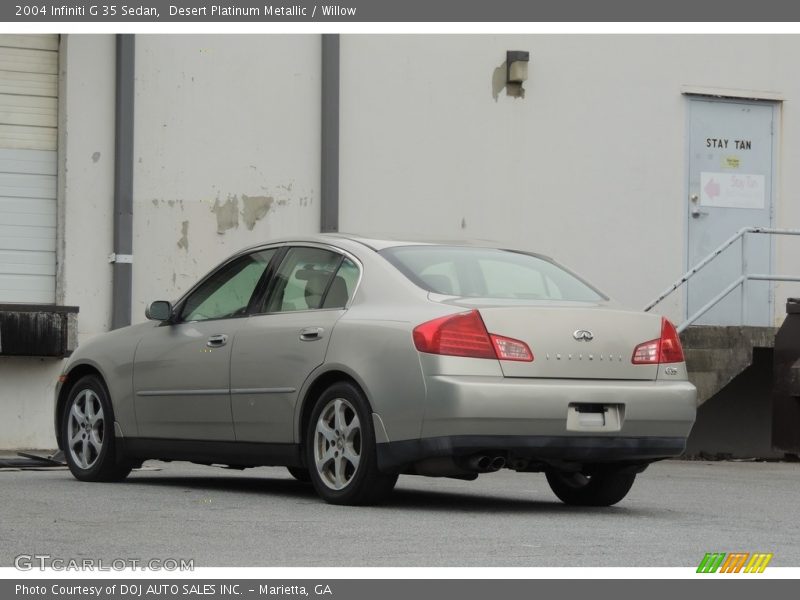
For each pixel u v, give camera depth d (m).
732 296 39.78
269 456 20.17
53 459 27.83
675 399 18.81
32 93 33.91
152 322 22.88
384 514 18.00
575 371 18.28
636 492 23.52
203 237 34.91
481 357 17.88
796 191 40.41
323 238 20.59
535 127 37.81
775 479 27.52
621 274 38.53
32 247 33.84
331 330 19.19
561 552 14.62
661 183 39.03
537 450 17.95
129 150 33.88
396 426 18.11
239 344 20.72
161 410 22.08
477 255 19.97
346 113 36.09
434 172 36.88
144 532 15.90
